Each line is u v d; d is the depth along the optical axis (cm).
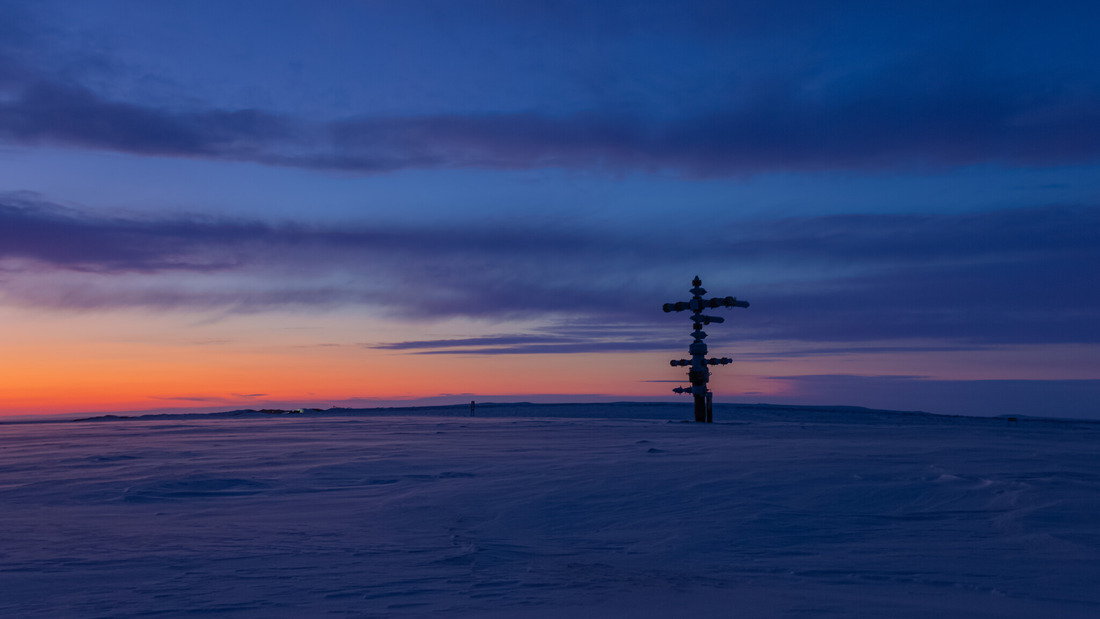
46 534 602
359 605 380
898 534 550
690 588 420
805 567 471
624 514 657
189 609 372
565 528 618
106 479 948
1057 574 431
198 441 1581
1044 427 1955
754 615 356
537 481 852
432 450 1275
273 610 371
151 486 874
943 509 622
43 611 369
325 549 541
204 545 553
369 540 577
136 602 387
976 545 508
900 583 426
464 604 382
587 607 375
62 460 1188
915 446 1146
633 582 434
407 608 374
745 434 1579
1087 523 543
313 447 1378
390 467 1038
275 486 900
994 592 398
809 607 370
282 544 560
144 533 607
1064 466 823
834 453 1014
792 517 613
